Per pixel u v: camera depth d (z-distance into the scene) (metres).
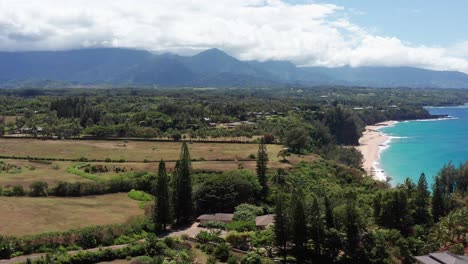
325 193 110.25
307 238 85.31
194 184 119.25
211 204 111.25
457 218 97.94
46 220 94.56
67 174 133.88
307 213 86.88
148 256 76.38
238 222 96.69
